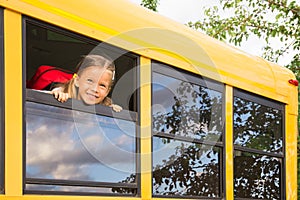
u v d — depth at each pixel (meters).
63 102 3.12
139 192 3.58
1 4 2.76
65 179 3.07
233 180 4.54
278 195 5.26
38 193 2.90
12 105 2.78
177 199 3.91
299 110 8.60
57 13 3.08
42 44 3.12
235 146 4.61
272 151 5.18
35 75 3.13
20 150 2.79
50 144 3.01
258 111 5.00
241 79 4.75
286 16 9.10
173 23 4.13
